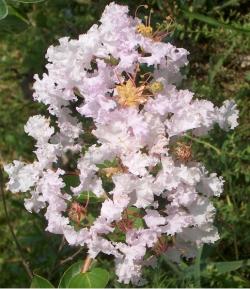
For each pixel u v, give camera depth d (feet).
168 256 0.98
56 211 0.91
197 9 1.68
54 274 1.42
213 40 1.72
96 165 0.92
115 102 0.88
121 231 0.91
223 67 1.71
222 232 1.37
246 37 1.59
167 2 1.52
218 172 1.46
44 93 0.92
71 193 0.97
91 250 0.91
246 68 1.70
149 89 0.90
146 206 0.88
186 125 0.88
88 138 1.03
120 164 0.89
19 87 1.89
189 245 0.97
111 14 0.90
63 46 0.90
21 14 1.12
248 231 1.41
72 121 0.95
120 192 0.88
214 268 1.34
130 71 0.89
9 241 1.61
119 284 1.30
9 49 1.93
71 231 0.91
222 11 1.75
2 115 1.85
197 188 0.93
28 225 1.61
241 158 1.44
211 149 1.46
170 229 0.91
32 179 0.93
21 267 1.54
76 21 1.76
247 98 1.61
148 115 0.88
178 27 1.55
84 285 0.94
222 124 0.94
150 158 0.87
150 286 1.31
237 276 1.36
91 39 0.89
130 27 0.90
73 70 0.89
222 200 1.48
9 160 1.76
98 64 0.88
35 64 1.83
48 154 0.93
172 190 0.91
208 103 0.90
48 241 1.48
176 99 0.88
